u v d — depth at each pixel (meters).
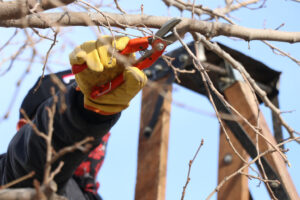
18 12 3.22
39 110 3.83
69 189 4.69
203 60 5.17
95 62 3.19
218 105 5.05
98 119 3.57
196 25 3.89
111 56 3.21
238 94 5.60
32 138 3.80
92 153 5.03
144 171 5.09
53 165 3.83
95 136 3.67
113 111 3.49
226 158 5.45
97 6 3.64
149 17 3.72
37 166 3.86
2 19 3.25
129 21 3.64
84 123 3.56
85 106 3.46
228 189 5.28
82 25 3.48
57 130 3.68
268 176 4.98
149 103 5.31
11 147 4.10
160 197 4.89
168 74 5.21
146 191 4.98
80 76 3.34
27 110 4.79
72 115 3.54
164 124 5.16
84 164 4.94
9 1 3.25
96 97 3.41
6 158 4.25
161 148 5.05
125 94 3.38
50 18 3.38
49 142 2.54
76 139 3.65
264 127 5.32
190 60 5.24
